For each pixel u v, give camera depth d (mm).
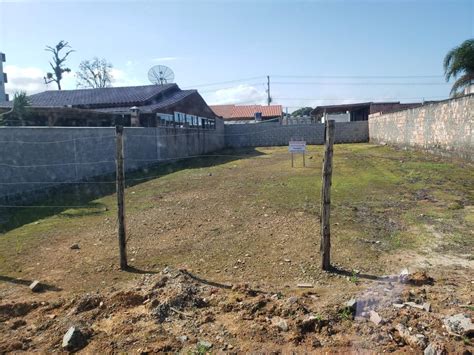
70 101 24406
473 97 13320
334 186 11266
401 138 21469
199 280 4953
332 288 4613
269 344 3391
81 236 7113
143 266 5582
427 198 9539
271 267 5383
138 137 16531
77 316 4023
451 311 3725
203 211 8648
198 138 23875
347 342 3355
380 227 7195
